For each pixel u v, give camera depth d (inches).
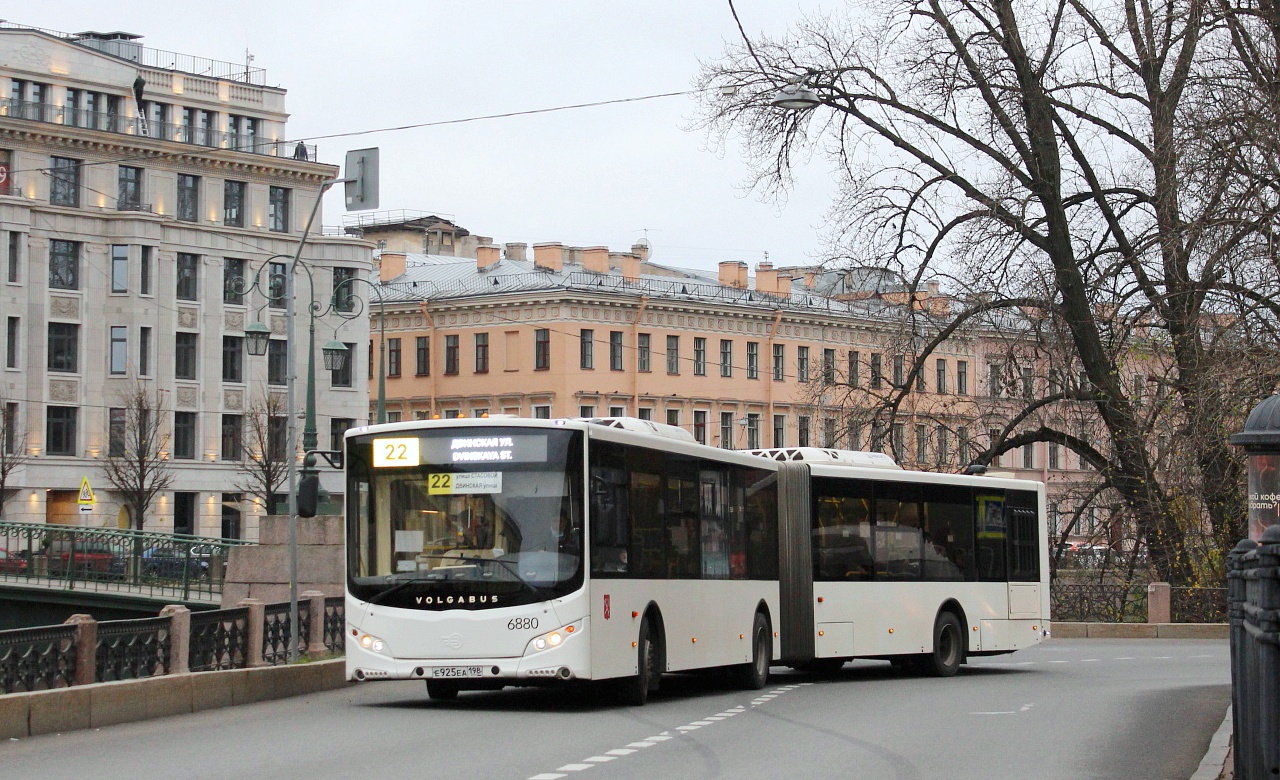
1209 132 1082.1
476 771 518.6
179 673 800.3
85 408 3004.4
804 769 533.6
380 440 755.4
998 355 1555.1
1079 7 1446.9
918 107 1493.6
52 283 2970.0
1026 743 621.3
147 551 1796.3
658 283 3550.7
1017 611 1110.4
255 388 3221.0
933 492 1055.0
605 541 746.8
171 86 3189.0
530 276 3481.8
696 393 3479.3
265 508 3120.1
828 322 3668.8
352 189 1275.8
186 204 3169.3
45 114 3002.0
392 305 3614.7
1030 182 1471.5
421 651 732.0
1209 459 1268.5
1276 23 1107.3
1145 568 1633.9
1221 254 1094.4
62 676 699.4
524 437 741.9
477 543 737.0
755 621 916.6
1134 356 1444.4
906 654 1016.9
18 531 1903.3
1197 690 902.4
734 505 900.6
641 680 775.7
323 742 609.3
